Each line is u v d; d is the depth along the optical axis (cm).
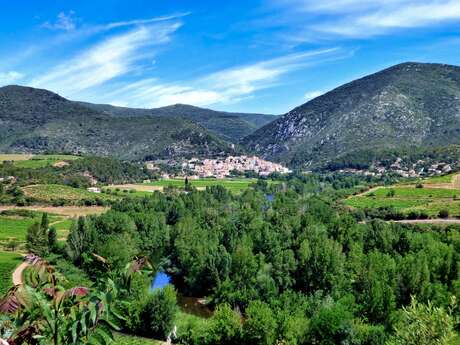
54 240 11662
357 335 6219
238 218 14312
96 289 765
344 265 9606
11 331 727
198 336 7031
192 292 10038
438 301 7912
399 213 14762
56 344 735
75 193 19600
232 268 9588
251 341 6550
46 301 734
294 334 6594
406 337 2611
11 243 12650
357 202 17288
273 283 8950
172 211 15375
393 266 8700
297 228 12369
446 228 12456
